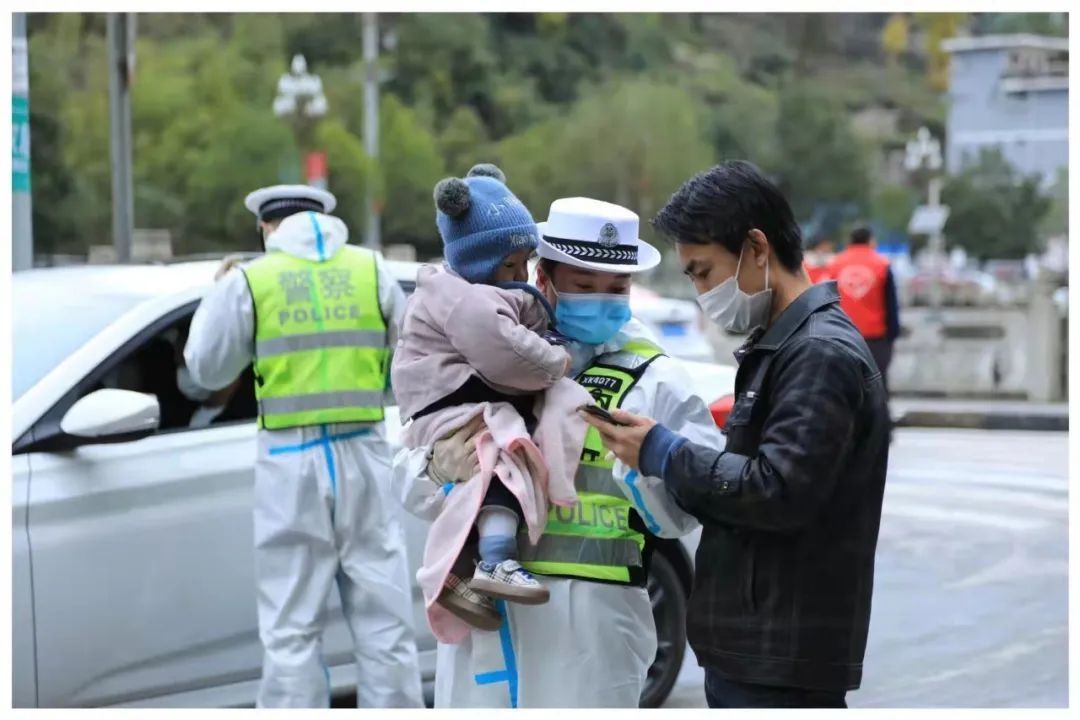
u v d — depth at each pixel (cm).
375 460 472
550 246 311
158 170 3541
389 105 4300
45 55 3097
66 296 511
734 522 269
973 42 7238
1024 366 1880
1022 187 6184
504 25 6731
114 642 450
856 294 1180
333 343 465
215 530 471
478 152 5306
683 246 281
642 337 322
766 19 8262
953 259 5038
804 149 6462
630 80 6166
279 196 493
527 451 303
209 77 3647
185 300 500
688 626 287
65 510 443
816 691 274
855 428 267
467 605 304
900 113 8188
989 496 1095
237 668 477
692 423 309
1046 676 610
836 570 271
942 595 764
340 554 469
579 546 307
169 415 489
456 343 307
